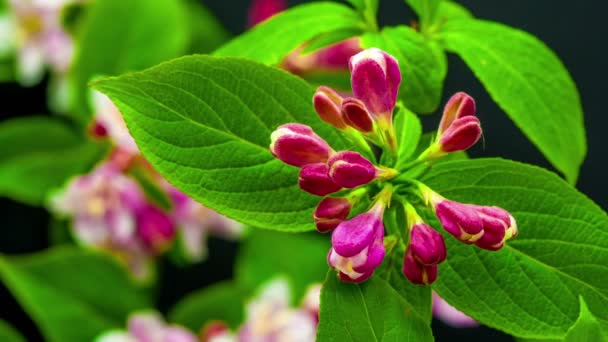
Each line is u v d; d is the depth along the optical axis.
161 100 0.38
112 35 0.68
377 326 0.38
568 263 0.39
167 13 0.68
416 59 0.41
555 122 0.43
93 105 0.63
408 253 0.38
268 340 0.70
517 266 0.39
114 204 0.69
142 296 0.73
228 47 0.43
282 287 0.70
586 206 0.39
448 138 0.38
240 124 0.39
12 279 0.71
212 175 0.39
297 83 0.39
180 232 0.73
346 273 0.37
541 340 0.44
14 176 0.73
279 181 0.39
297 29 0.43
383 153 0.39
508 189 0.39
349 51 0.61
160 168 0.38
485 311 0.39
